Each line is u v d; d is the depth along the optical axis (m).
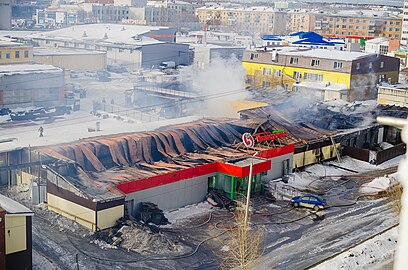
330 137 41.00
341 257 23.50
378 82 63.12
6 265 19.61
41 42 91.12
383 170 40.56
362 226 28.67
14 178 29.58
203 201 30.72
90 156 29.48
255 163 31.47
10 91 49.75
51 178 26.75
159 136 33.28
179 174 29.25
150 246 23.81
